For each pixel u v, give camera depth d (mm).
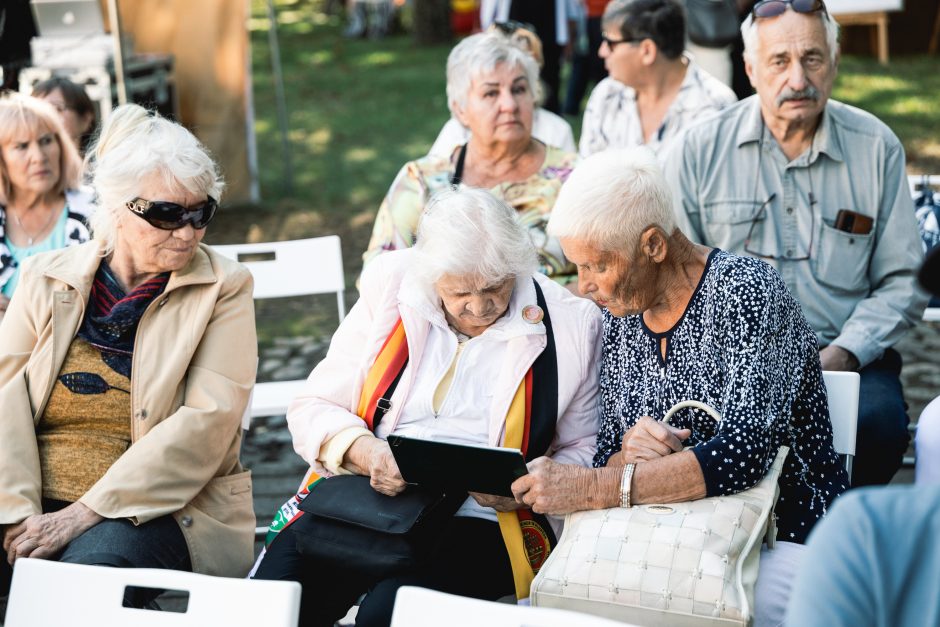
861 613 1449
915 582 1445
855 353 3531
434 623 1917
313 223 8578
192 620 2057
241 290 3146
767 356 2562
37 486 2910
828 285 3680
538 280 3002
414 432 2877
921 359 5812
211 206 3010
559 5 9742
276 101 13508
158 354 3006
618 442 2820
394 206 4191
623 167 2584
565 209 2605
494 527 2824
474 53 4031
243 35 8586
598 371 2955
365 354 2971
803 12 3473
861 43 13625
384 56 16359
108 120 3031
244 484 3127
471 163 4176
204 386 3004
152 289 3049
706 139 3781
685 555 2314
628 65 5004
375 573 2594
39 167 3965
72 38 7641
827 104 3693
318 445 2896
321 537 2652
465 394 2891
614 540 2385
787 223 3701
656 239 2580
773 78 3541
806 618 1475
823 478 2723
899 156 3633
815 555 1502
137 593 2762
